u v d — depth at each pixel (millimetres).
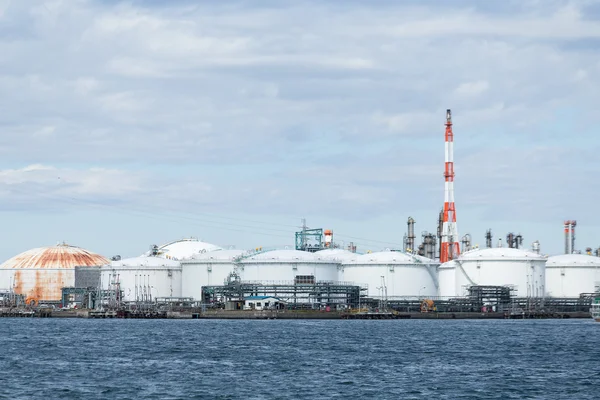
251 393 159000
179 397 154750
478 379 177125
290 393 159125
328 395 157125
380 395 157375
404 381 173750
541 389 164750
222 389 162875
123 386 165875
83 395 156375
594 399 154875
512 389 164500
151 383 169875
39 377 177625
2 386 165375
